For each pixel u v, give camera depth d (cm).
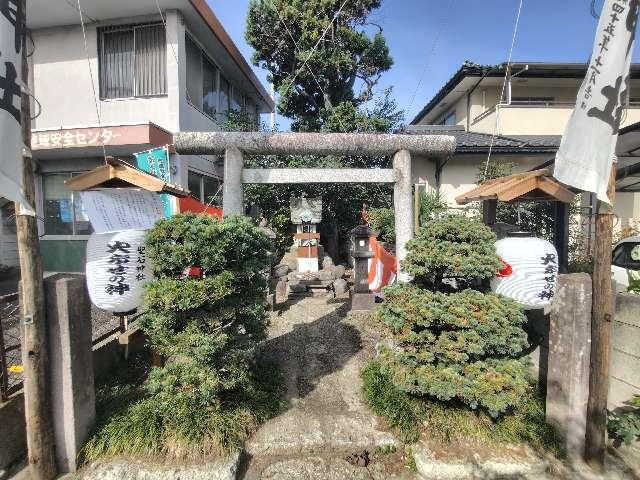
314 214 960
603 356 314
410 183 498
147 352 518
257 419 367
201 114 1030
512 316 336
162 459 318
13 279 941
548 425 347
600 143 277
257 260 368
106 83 931
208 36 1012
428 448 333
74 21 903
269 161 1041
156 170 621
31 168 290
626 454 338
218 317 341
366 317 670
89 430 334
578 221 836
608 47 271
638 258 630
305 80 1233
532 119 1199
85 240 973
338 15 1128
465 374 342
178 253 321
